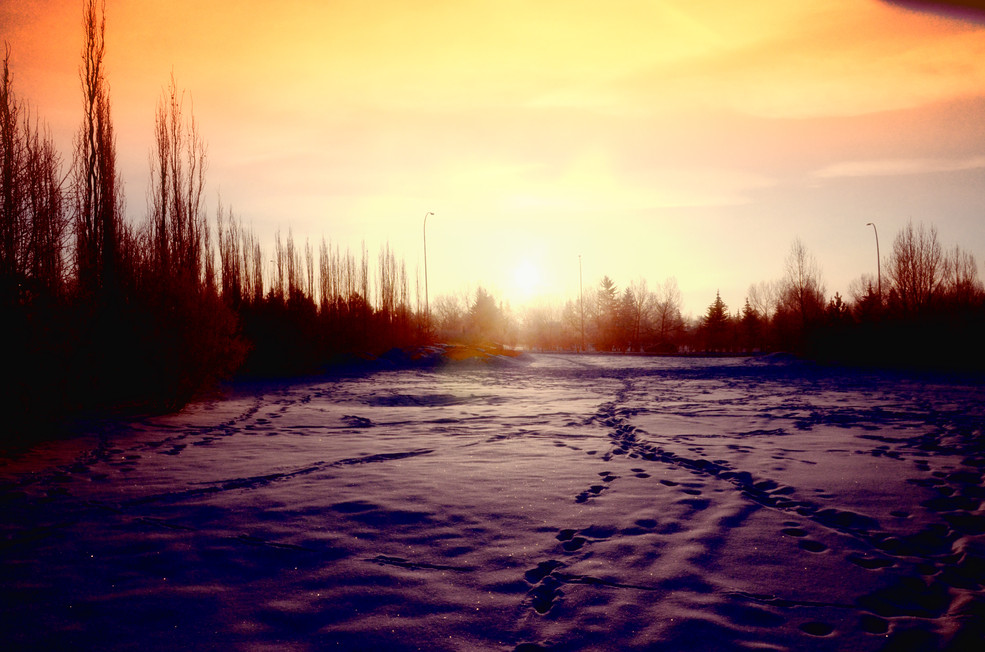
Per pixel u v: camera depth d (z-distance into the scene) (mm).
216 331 12555
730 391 18172
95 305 11516
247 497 5664
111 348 11484
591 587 3652
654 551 4262
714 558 4133
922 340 30062
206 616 3260
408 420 11492
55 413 9711
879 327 31797
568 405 14320
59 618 3217
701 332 66500
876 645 2951
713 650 2914
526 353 47844
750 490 6012
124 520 4930
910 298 38656
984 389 17438
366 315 37812
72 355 10211
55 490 5859
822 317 35594
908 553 4230
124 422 10312
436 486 6129
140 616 3252
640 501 5566
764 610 3346
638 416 12039
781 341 51312
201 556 4145
